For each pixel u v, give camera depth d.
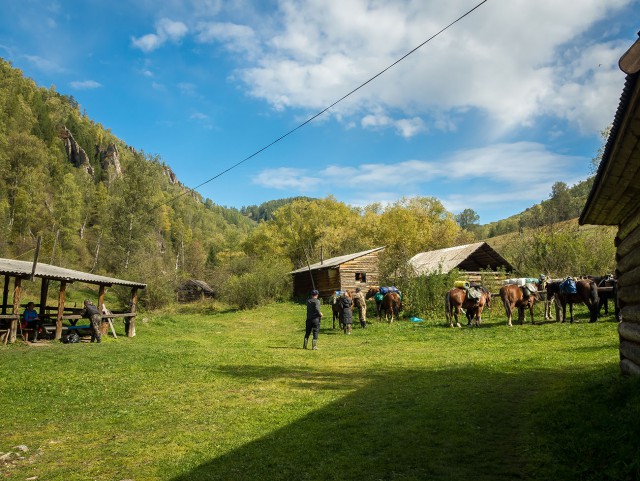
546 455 5.28
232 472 5.54
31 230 85.56
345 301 23.62
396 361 13.48
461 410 7.52
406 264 33.50
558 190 61.94
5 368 12.95
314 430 6.98
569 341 15.37
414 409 7.72
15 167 90.31
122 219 69.50
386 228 65.88
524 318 23.38
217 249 118.06
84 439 7.15
